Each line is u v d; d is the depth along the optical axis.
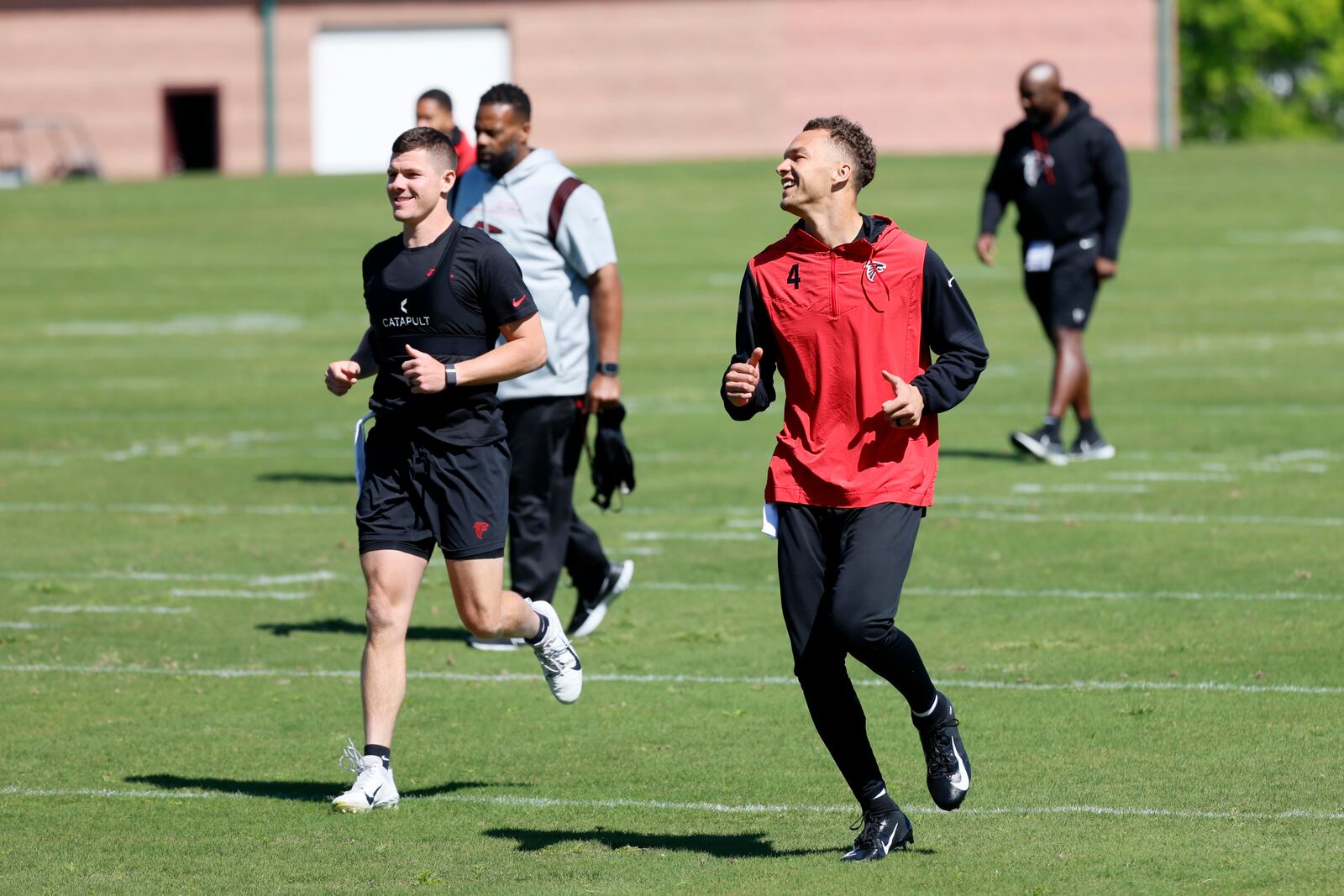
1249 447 51.78
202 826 22.23
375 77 192.12
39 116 195.75
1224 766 23.86
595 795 23.47
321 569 38.59
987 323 83.88
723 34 189.62
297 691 29.14
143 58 194.12
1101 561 37.53
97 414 63.62
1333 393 62.03
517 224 31.81
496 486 23.25
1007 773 23.84
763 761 24.94
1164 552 38.22
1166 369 69.12
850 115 189.38
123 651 31.75
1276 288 91.75
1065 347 49.97
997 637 31.50
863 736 20.59
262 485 49.59
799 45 189.25
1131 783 23.19
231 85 193.38
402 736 26.50
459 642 32.81
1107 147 48.78
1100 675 28.83
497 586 23.42
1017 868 19.89
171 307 94.56
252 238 120.31
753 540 41.09
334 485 49.53
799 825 22.06
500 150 31.92
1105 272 49.59
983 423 58.06
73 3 194.38
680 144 190.75
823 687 20.41
